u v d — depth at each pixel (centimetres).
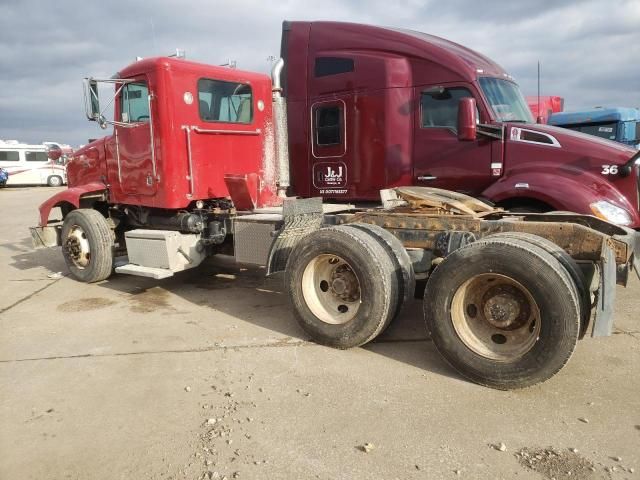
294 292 475
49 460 301
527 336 378
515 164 633
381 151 733
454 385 385
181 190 625
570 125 1434
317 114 789
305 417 341
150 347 470
